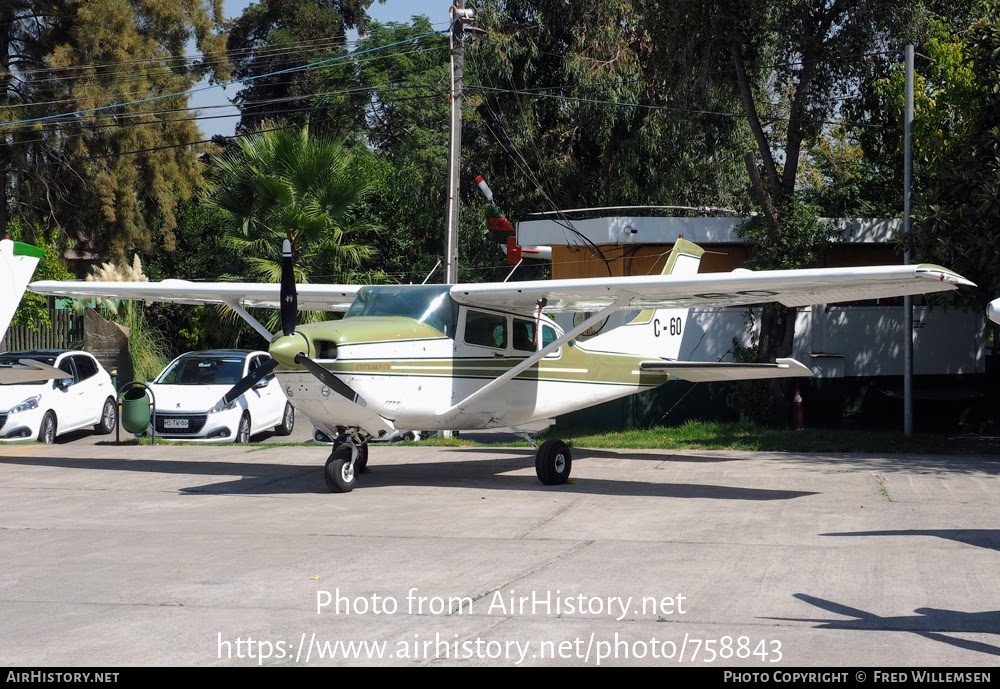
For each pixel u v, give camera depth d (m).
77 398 17.44
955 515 8.86
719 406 16.88
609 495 10.36
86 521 9.02
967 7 16.58
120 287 13.22
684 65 16.20
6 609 5.88
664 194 25.17
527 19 26.45
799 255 15.98
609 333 13.00
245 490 10.98
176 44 29.72
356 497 10.36
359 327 10.20
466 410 10.96
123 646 5.11
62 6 28.19
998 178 12.92
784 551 7.34
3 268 11.76
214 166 33.91
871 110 17.39
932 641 5.07
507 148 27.05
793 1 15.42
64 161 28.52
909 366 15.11
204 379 17.14
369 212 28.31
